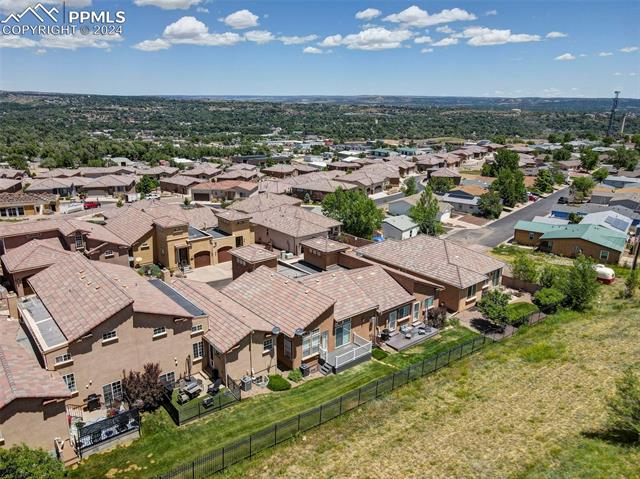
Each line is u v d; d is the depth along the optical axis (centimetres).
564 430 2539
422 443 2475
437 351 3609
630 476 2116
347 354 3328
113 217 5994
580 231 6556
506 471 2223
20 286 4075
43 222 5231
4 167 12475
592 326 4031
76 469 2264
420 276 4419
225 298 3569
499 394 2964
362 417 2731
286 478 2223
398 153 17788
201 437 2523
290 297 3459
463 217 8931
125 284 3256
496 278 4791
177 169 12462
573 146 18288
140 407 2667
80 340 2544
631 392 2383
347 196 7288
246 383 2970
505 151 12700
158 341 2870
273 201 7975
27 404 2112
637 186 10762
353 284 3753
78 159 14562
